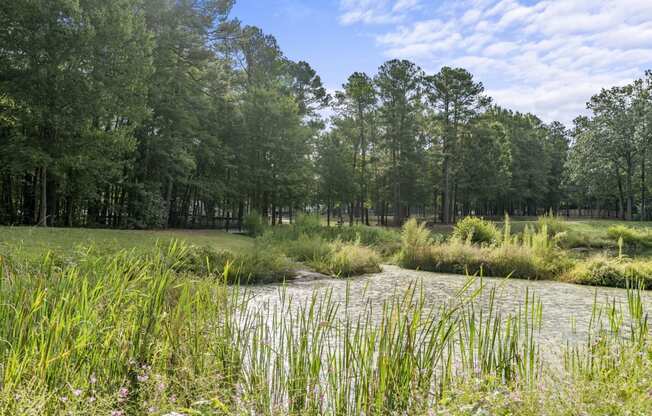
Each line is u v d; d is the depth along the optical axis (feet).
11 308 10.39
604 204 190.08
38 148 58.18
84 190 70.54
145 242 43.98
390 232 80.89
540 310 12.60
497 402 8.50
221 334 12.41
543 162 169.58
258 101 106.83
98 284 11.32
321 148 128.88
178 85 86.69
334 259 47.96
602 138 123.34
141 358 10.37
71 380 8.77
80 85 56.59
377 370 10.66
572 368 11.11
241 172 105.70
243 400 9.26
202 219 113.29
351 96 132.05
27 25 53.16
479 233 64.54
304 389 10.14
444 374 11.21
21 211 84.38
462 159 136.05
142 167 85.25
